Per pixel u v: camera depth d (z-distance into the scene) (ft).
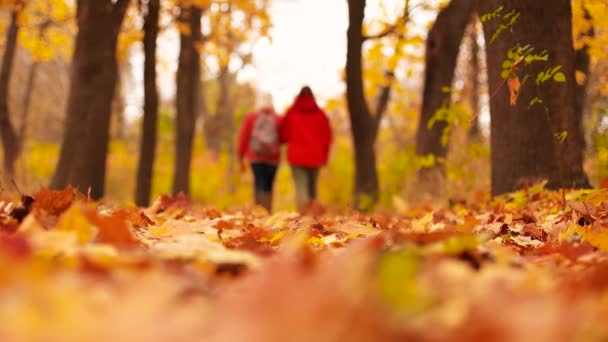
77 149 34.83
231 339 2.15
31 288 2.86
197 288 4.07
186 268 4.74
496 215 16.07
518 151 19.71
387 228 13.61
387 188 38.32
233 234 10.26
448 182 30.25
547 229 11.34
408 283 2.67
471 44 54.49
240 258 5.26
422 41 42.34
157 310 2.41
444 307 2.98
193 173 87.56
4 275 3.34
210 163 90.68
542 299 3.08
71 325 2.30
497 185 20.51
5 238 4.32
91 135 34.88
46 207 8.89
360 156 38.24
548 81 19.31
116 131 94.58
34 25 59.00
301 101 32.24
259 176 32.78
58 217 8.70
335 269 2.39
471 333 2.43
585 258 5.95
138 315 2.37
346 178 69.87
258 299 2.26
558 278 5.14
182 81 45.27
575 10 34.94
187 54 45.44
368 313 2.25
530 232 11.35
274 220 15.61
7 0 47.55
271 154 32.50
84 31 35.37
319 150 32.35
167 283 2.72
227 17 50.47
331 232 11.15
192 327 2.31
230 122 94.17
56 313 2.44
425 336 2.45
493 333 2.39
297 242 3.80
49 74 102.01
